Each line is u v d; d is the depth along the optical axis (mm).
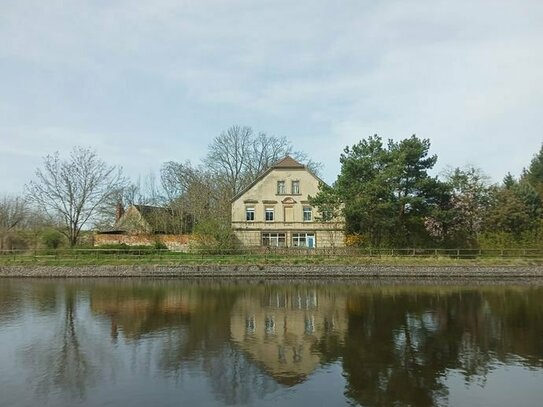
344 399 11383
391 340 16969
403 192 46250
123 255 43438
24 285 33781
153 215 61094
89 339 17219
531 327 19031
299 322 20062
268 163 68125
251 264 39625
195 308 23531
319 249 44719
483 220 48688
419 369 13648
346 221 48844
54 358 14820
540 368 13750
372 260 40500
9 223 61312
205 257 42750
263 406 10938
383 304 24656
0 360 14641
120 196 64312
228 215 54812
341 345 16281
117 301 25906
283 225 52625
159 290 30703
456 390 11969
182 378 12906
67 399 11391
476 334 17859
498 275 37625
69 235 51062
